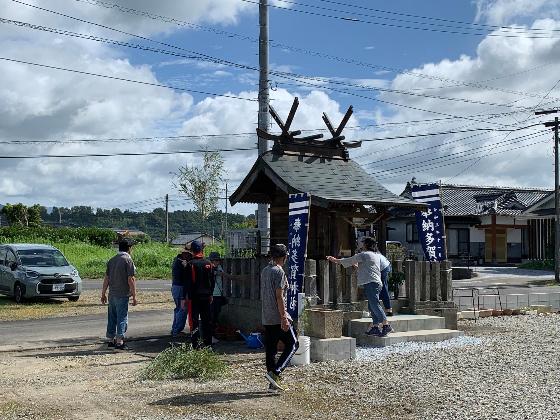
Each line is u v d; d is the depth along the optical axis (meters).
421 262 13.49
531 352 11.36
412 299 13.37
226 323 13.92
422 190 14.51
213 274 12.02
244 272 13.55
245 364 10.42
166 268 37.28
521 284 32.06
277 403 7.88
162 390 8.58
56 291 20.64
